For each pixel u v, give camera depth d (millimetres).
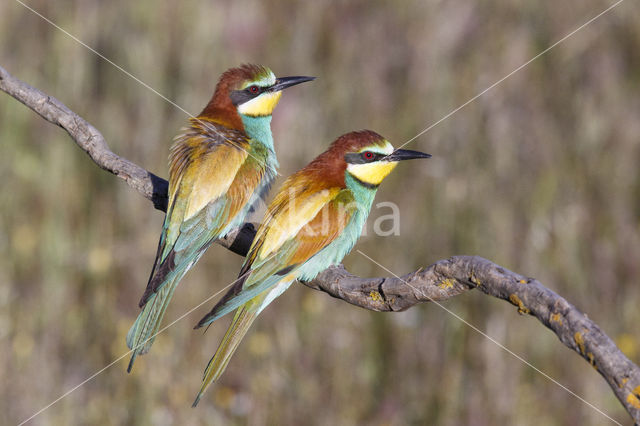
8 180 11383
